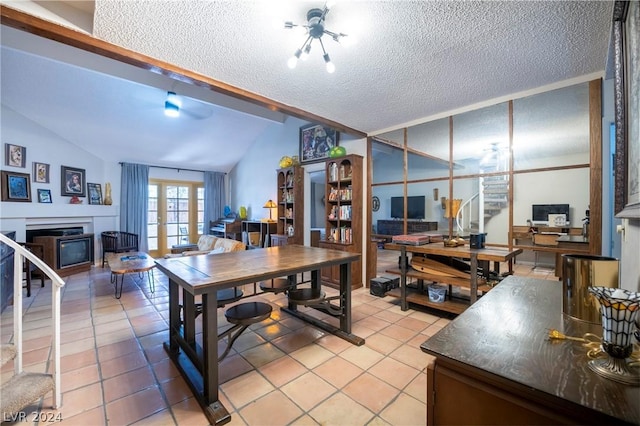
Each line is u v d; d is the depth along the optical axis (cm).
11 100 429
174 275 189
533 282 166
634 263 122
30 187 472
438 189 435
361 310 330
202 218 795
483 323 108
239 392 182
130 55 205
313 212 736
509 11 165
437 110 338
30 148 474
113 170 634
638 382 69
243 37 190
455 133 341
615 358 76
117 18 169
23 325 286
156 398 176
